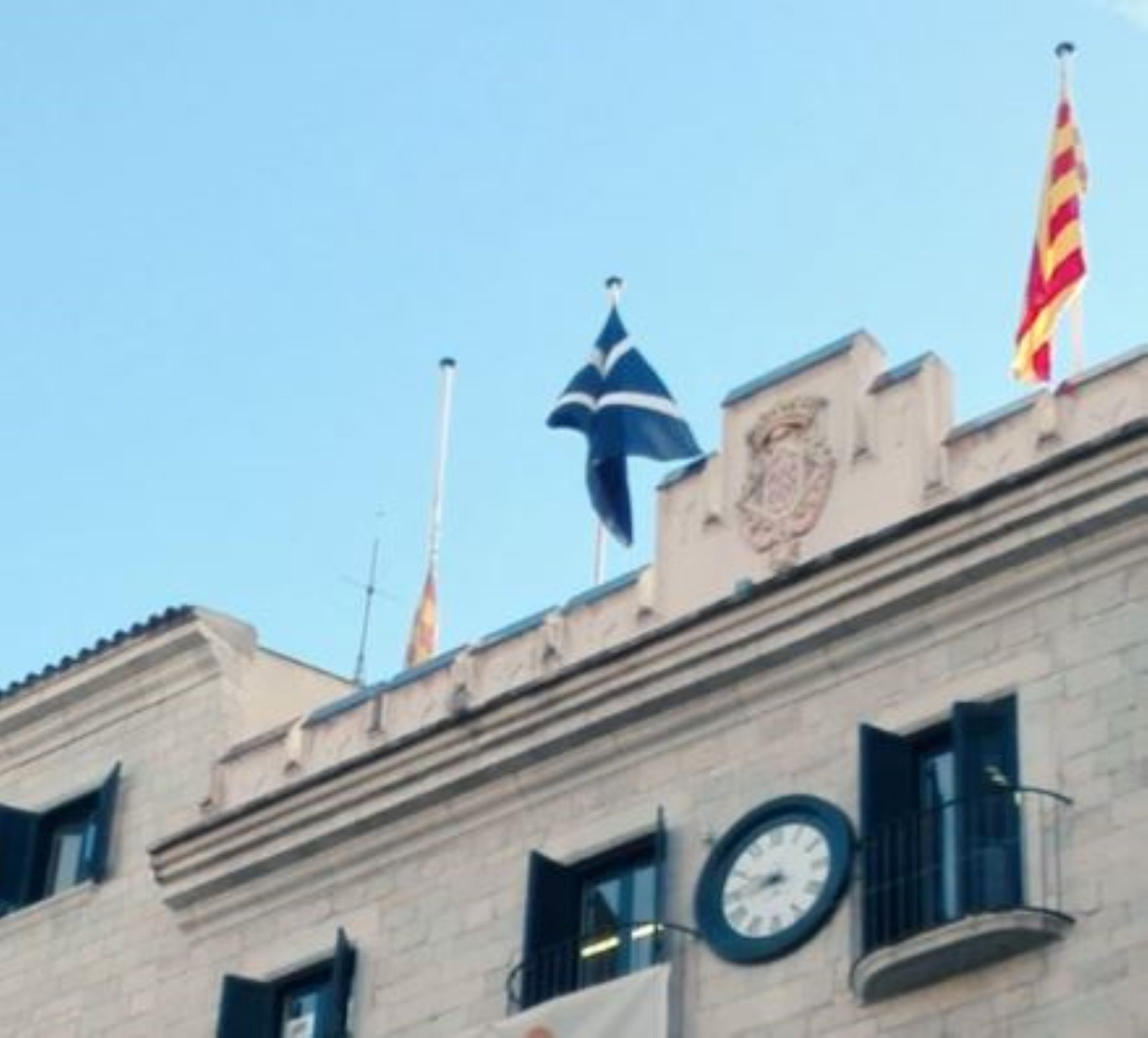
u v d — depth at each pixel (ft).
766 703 219.00
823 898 206.08
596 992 214.07
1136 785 194.80
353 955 237.25
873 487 219.41
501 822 233.35
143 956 254.47
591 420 248.93
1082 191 227.81
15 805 275.39
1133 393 208.13
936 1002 196.13
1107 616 202.39
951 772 207.00
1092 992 189.16
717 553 227.81
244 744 257.96
